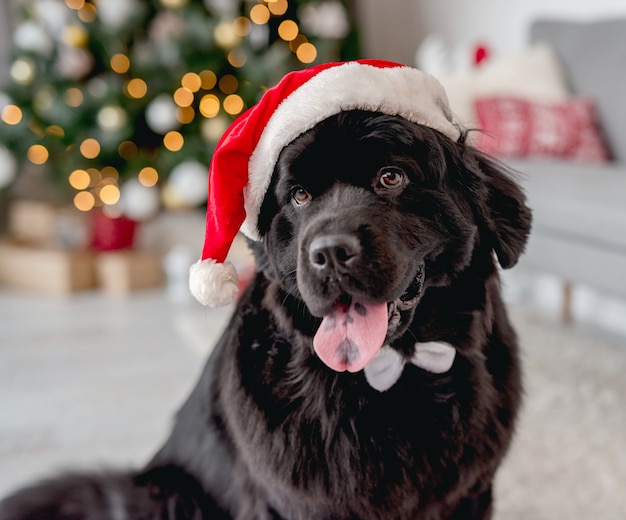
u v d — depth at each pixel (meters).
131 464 2.04
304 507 1.51
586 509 1.98
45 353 3.47
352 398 1.50
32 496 1.78
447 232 1.51
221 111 4.82
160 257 4.81
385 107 1.46
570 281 3.13
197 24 4.70
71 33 4.73
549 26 4.26
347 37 5.69
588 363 2.99
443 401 1.51
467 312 1.55
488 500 1.63
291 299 1.55
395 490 1.47
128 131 4.70
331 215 1.41
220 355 1.74
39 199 5.72
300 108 1.46
